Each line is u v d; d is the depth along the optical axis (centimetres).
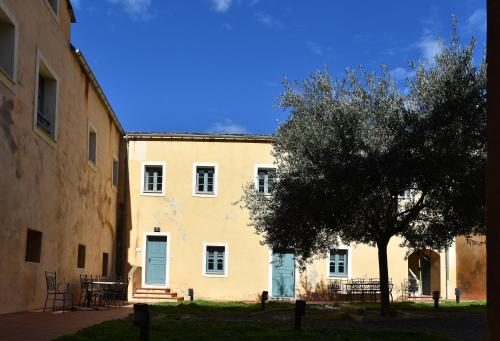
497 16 556
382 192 1293
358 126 1312
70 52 1639
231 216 2358
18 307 1227
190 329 1030
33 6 1305
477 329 1185
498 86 550
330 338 945
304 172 1338
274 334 967
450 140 1184
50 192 1442
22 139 1233
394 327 1209
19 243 1218
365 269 2367
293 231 1438
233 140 2389
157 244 2350
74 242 1680
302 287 2336
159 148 2389
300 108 1440
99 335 896
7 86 1141
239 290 2320
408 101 1296
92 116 1917
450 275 2472
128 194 2359
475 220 1303
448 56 1271
